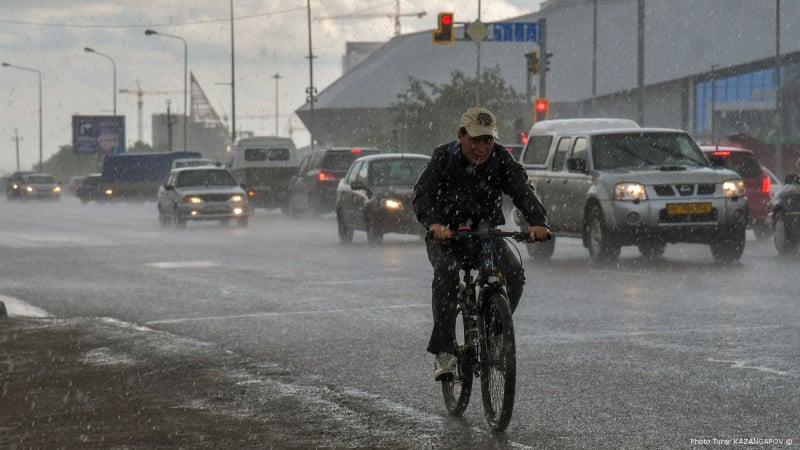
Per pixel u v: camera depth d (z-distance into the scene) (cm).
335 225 7662
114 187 14988
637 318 2567
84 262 4638
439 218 1550
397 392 1788
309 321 2680
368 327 2555
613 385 1788
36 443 1480
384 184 5400
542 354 2103
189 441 1477
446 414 1619
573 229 4100
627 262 4044
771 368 1903
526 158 4600
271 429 1540
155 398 1798
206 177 7812
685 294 3014
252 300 3148
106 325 2709
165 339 2447
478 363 1541
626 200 3816
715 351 2089
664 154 4059
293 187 8844
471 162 1543
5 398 1827
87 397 1820
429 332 2459
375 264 4241
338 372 1983
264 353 2220
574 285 3291
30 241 6119
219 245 5550
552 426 1516
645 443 1405
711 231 3831
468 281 1584
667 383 1794
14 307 3125
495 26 10250
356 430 1521
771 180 5797
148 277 3922
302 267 4172
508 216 7244
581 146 4141
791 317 2536
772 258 4138
